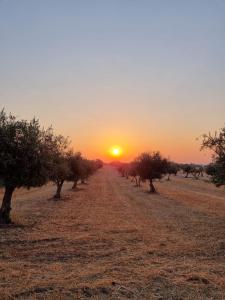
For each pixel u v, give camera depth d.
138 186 80.06
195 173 125.56
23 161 23.66
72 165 57.31
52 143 25.45
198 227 25.44
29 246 18.45
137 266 14.72
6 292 11.23
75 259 15.91
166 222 27.75
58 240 20.11
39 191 62.03
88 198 49.25
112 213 32.97
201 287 12.27
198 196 56.03
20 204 39.78
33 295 11.09
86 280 12.66
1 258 15.95
